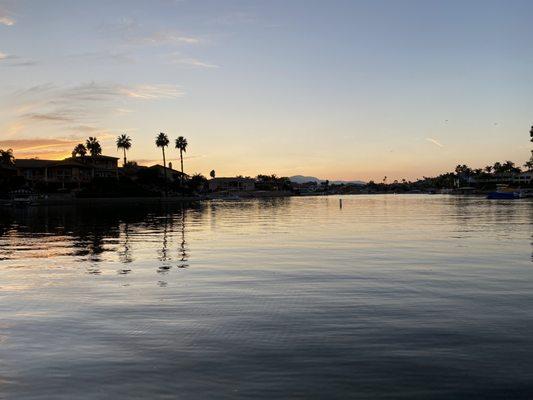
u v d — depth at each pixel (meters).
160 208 124.75
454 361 11.42
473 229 49.47
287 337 13.34
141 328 14.38
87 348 12.66
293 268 25.05
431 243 36.50
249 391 9.92
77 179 175.88
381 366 11.16
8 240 42.81
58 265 27.08
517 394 9.73
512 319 14.89
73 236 46.31
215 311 16.23
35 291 19.84
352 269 24.53
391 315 15.47
